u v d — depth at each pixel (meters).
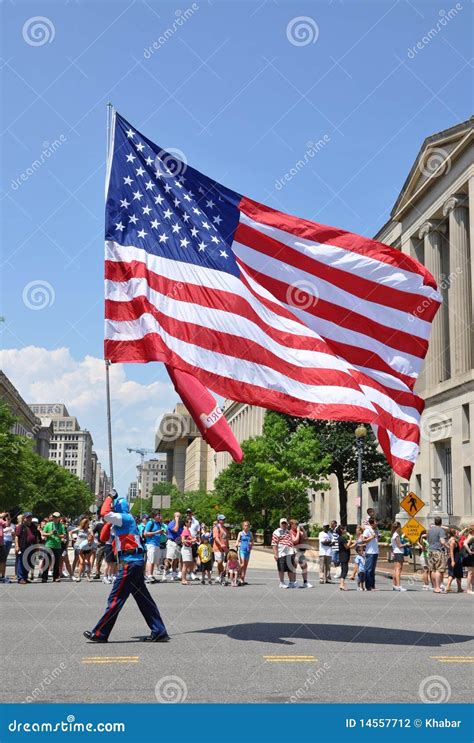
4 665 9.18
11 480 46.53
